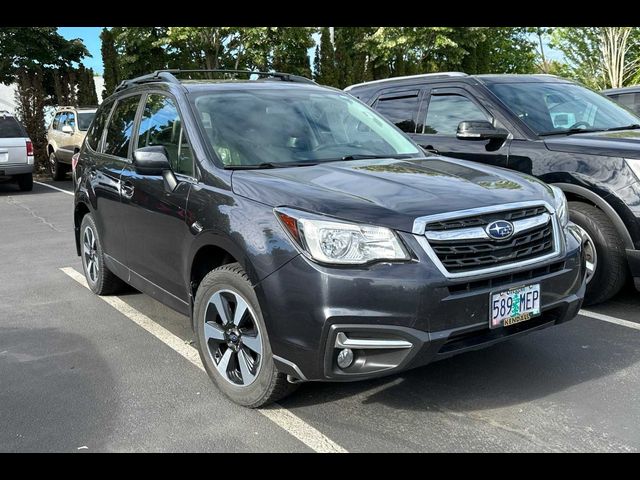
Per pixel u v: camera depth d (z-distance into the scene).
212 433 3.30
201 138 4.02
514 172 4.00
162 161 3.96
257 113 4.36
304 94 4.79
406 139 4.77
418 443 3.15
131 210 4.59
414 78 6.99
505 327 3.31
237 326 3.51
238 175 3.68
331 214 3.12
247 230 3.31
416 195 3.30
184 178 3.98
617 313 5.00
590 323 4.77
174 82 4.62
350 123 4.65
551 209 3.54
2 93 24.11
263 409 3.54
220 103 4.36
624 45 22.48
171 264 4.12
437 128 6.48
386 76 22.45
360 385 3.81
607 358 4.11
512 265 3.25
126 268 4.93
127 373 4.11
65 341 4.73
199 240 3.68
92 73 23.55
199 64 20.72
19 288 6.24
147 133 4.66
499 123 5.86
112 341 4.70
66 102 21.91
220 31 19.12
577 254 3.60
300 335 3.08
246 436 3.27
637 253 4.76
